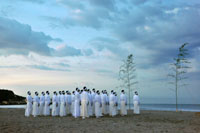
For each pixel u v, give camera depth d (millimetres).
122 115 21141
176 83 31125
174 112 26453
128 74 36625
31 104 20906
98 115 18734
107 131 11438
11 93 116750
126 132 11188
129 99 36062
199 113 21828
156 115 21547
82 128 12391
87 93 18344
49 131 11383
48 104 21594
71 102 21859
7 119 17281
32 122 15156
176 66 31312
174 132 11227
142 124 14242
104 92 22266
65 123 14586
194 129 12227
